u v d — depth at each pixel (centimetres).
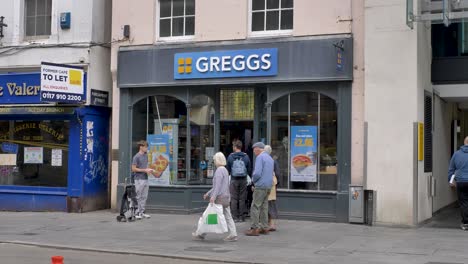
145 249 1101
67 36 1652
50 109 1628
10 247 1152
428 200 1442
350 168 1381
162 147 1577
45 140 1688
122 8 1600
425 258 1002
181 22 1566
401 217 1319
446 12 1234
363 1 1373
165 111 1579
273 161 1252
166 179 1570
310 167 1436
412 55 1312
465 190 1291
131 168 1579
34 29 1711
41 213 1634
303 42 1416
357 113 1376
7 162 1734
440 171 1611
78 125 1630
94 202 1659
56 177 1673
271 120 1471
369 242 1152
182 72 1522
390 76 1329
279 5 1473
